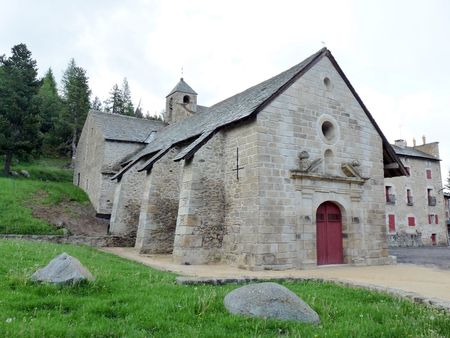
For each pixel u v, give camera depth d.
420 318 5.05
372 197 14.66
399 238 32.41
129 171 19.28
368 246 14.06
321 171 13.32
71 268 5.89
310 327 4.41
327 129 14.45
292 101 13.13
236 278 7.52
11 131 26.58
